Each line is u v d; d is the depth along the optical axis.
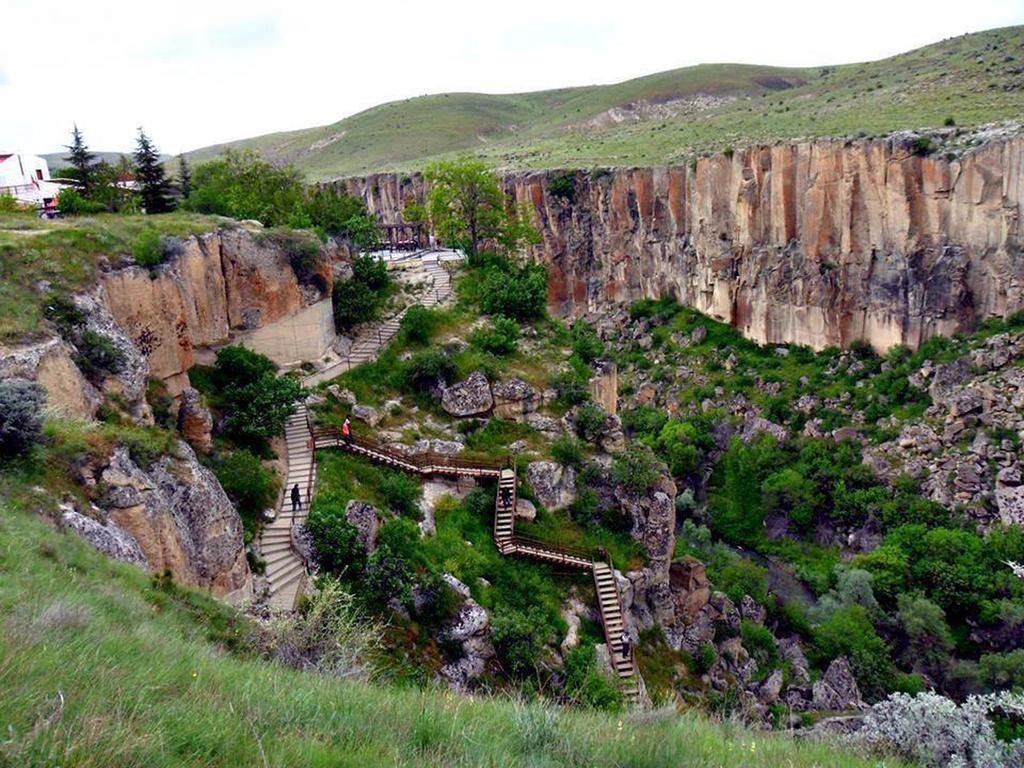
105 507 20.53
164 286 31.97
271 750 8.35
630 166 99.25
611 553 35.38
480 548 32.84
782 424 70.69
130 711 8.34
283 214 48.69
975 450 56.34
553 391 41.78
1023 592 46.84
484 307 49.59
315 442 34.31
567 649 29.77
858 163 71.12
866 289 72.81
